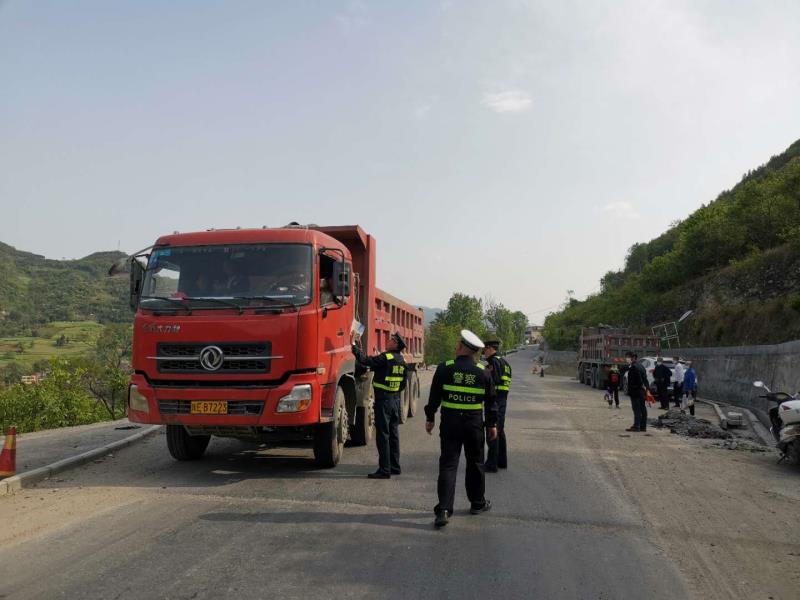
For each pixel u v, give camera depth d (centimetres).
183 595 417
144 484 764
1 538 541
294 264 797
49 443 1127
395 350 841
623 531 598
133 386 781
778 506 728
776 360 1948
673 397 2231
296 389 752
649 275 4941
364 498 699
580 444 1166
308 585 439
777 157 7606
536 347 14338
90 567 468
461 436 623
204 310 775
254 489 738
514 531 585
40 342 12256
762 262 3447
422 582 450
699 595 444
